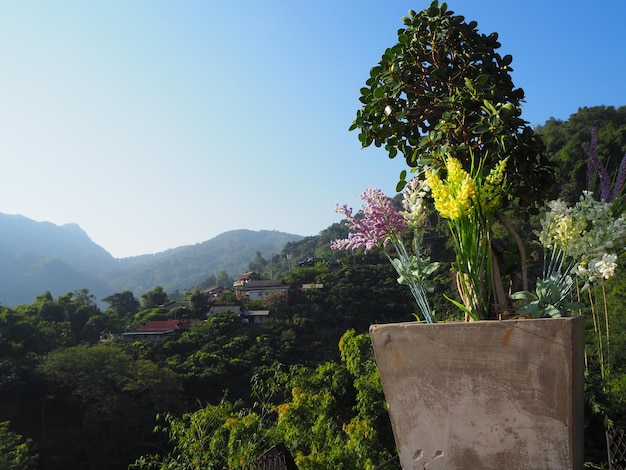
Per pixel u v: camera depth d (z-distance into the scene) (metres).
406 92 2.17
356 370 8.15
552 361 1.37
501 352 1.44
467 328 1.48
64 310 67.62
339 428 7.41
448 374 1.52
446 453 1.53
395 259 1.98
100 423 33.81
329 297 55.22
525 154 1.94
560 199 1.87
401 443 1.61
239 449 5.18
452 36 2.18
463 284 1.79
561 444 1.37
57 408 38.00
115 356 38.50
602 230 1.68
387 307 49.78
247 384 42.34
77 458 32.84
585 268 1.71
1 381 37.22
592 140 1.87
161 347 48.53
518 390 1.42
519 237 1.82
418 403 1.57
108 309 78.94
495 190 1.75
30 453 31.75
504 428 1.44
